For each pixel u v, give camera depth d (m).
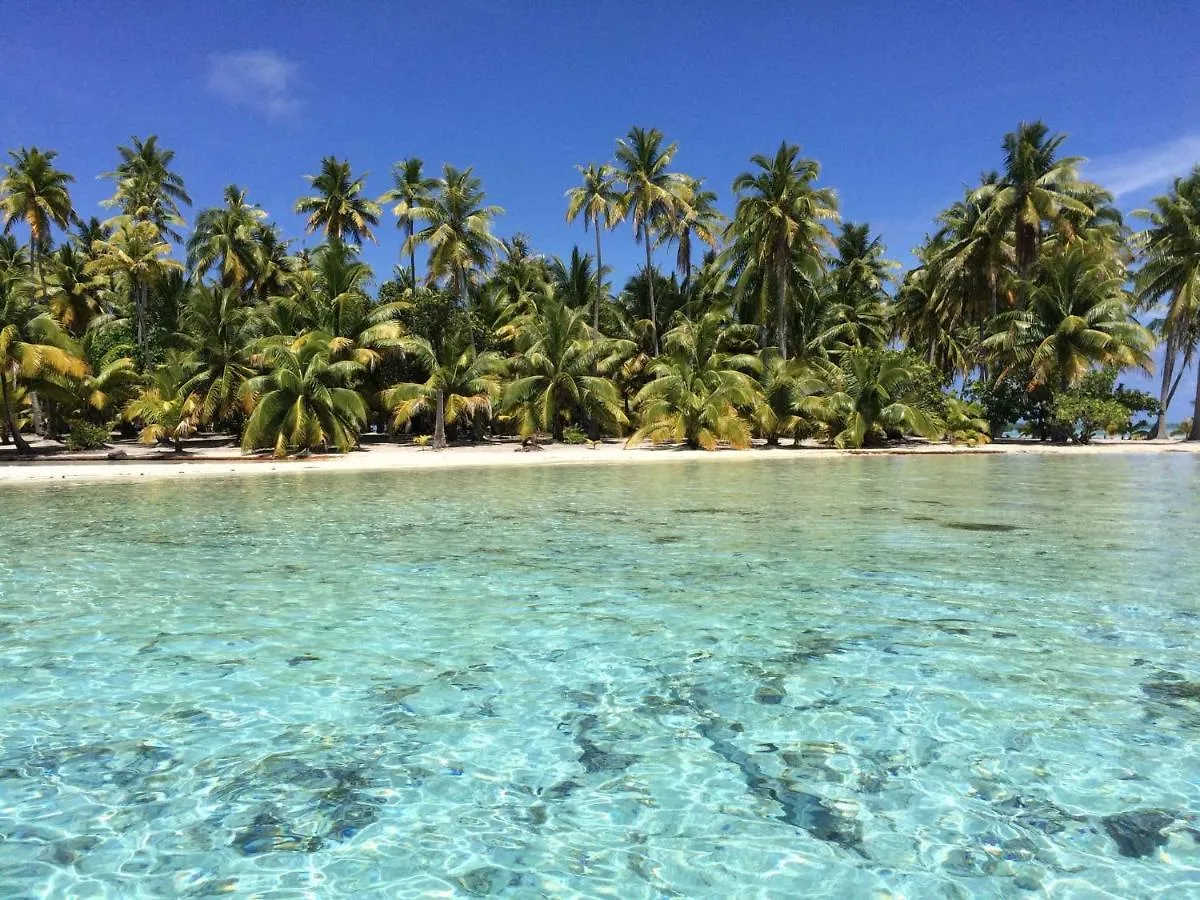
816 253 37.69
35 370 25.53
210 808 3.49
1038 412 39.03
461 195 35.97
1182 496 15.66
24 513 13.26
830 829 3.32
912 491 16.83
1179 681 4.96
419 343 32.75
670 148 38.00
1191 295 35.97
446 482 19.27
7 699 4.75
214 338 30.30
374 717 4.49
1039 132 36.00
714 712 4.55
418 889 2.92
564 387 32.78
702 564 8.75
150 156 45.69
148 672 5.21
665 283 43.22
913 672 5.18
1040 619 6.41
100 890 2.90
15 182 36.94
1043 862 3.06
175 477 20.66
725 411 30.28
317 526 11.73
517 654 5.59
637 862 3.10
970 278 39.12
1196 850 3.14
